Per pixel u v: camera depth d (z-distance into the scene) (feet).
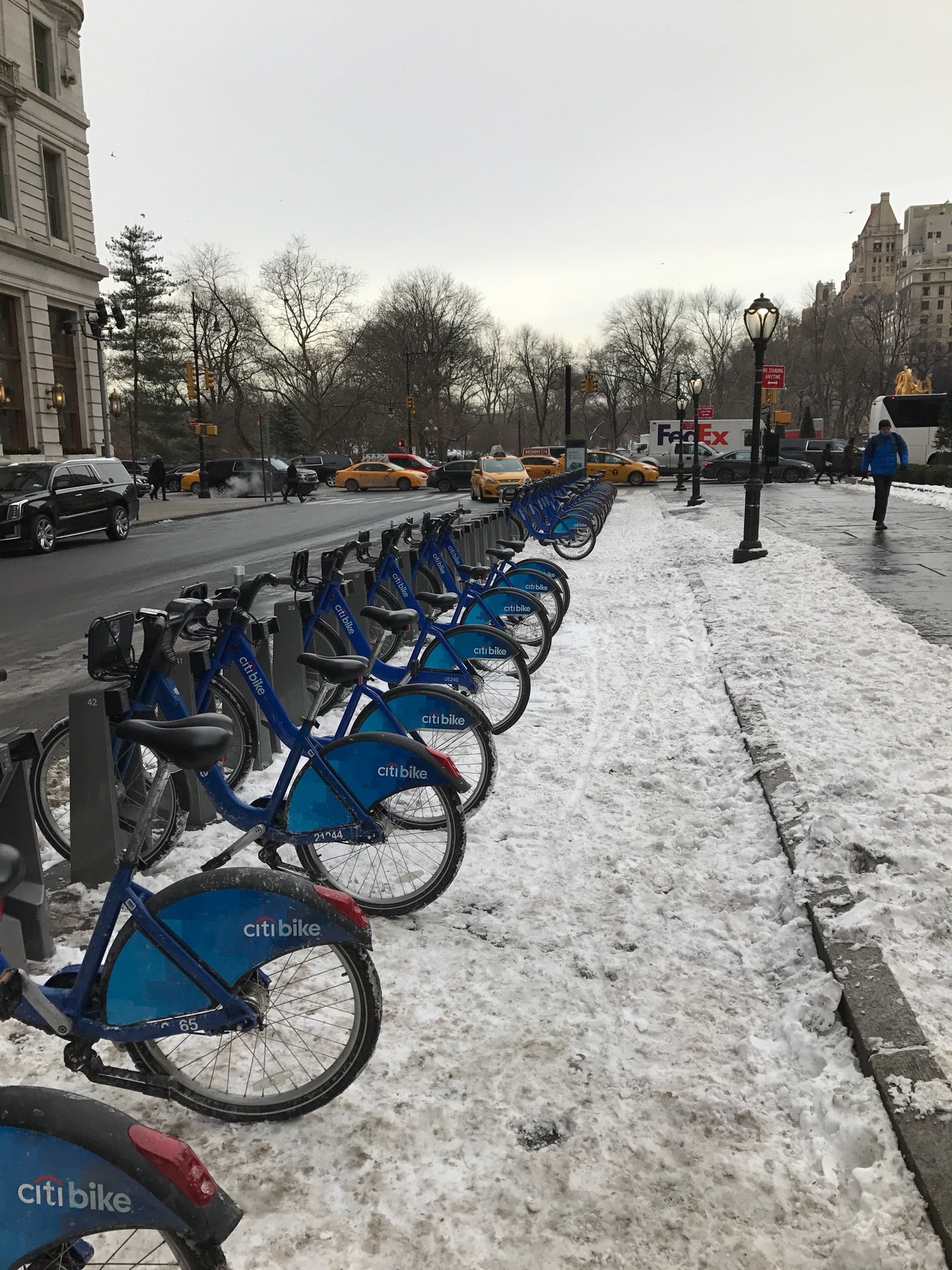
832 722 18.70
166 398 239.50
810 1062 9.09
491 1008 10.12
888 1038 8.93
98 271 121.70
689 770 17.17
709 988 10.48
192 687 14.39
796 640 26.37
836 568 40.78
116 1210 5.15
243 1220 7.46
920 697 20.24
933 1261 6.80
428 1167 7.96
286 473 148.56
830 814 13.83
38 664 28.63
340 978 9.82
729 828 14.61
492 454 136.77
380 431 274.16
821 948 10.76
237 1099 8.54
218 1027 7.98
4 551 66.23
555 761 17.80
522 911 12.23
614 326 314.96
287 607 18.44
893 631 26.78
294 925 7.96
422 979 10.69
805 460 145.79
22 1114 5.21
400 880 12.37
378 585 22.90
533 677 23.98
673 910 12.16
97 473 71.92
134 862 8.02
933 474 102.42
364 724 14.25
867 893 11.73
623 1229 7.29
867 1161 7.86
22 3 107.86
